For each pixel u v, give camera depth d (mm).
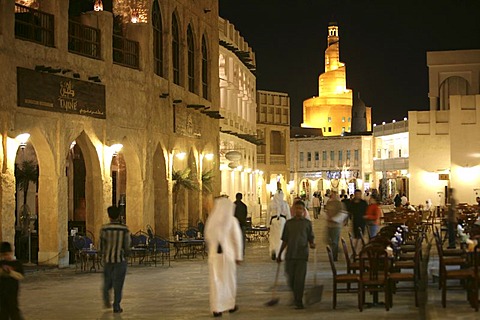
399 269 15031
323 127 110375
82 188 28172
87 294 16094
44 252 21672
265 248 28156
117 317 13039
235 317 12633
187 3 32312
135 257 23953
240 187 46844
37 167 23469
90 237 23906
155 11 28781
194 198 32750
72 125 22406
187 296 15516
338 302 14125
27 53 20500
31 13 21547
